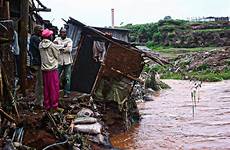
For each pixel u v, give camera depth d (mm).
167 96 23344
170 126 14062
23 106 9766
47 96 9883
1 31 7965
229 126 13977
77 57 13641
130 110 14164
